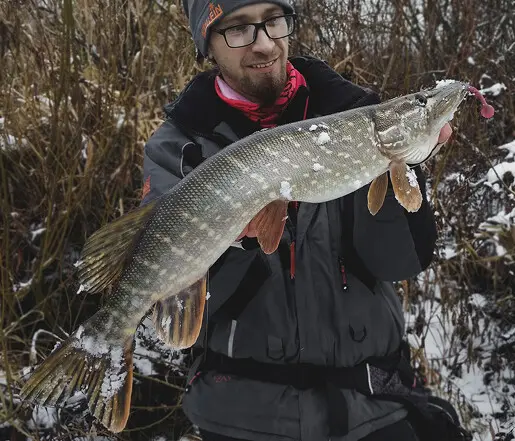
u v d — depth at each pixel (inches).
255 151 56.7
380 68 137.8
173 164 68.0
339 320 69.1
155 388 107.1
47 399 57.5
